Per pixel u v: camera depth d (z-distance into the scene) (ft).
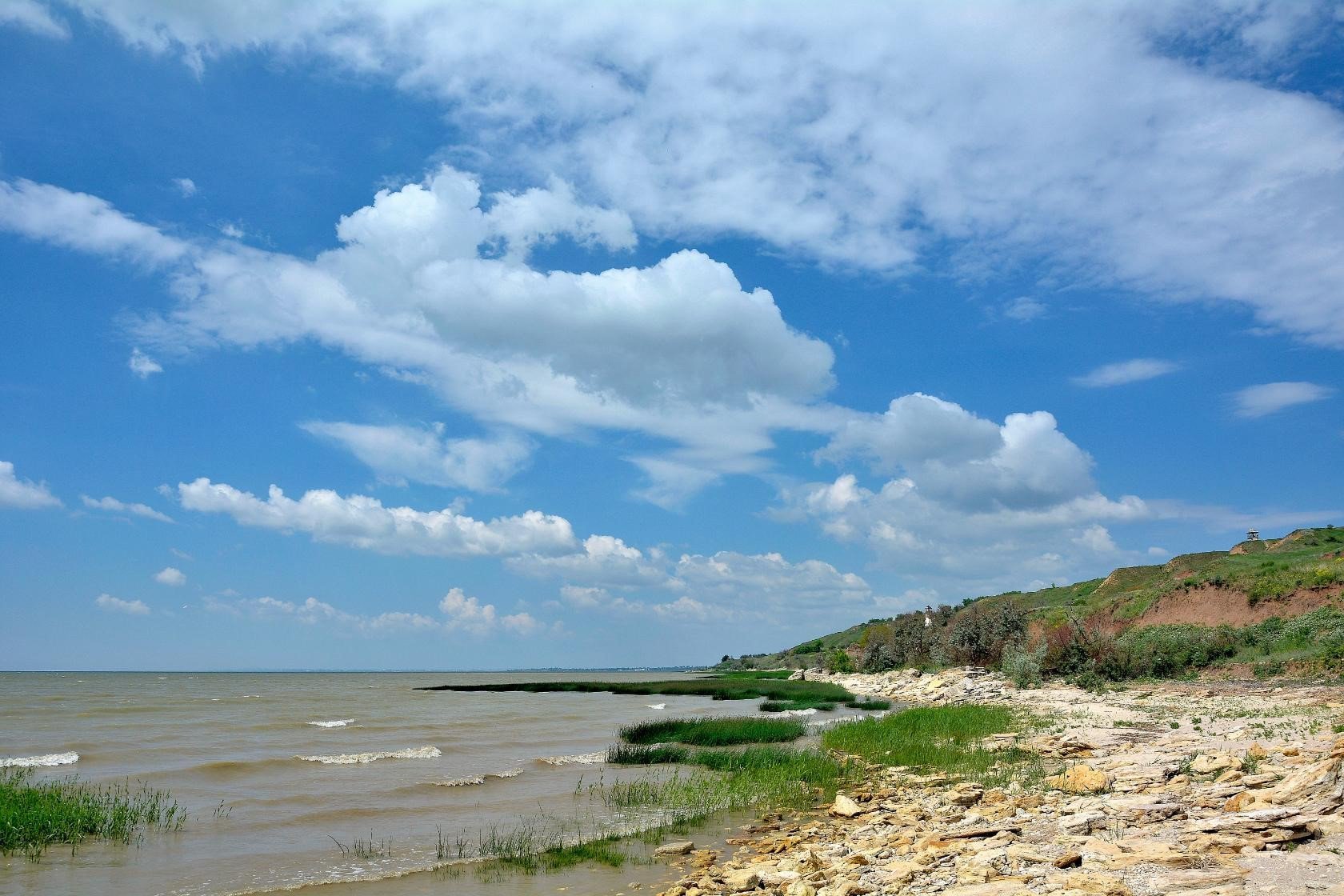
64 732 126.72
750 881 41.16
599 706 207.21
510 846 53.06
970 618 226.79
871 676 254.88
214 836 56.39
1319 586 161.58
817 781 73.87
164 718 156.76
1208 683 135.54
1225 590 187.11
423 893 43.73
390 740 116.88
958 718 108.99
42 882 44.83
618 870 48.03
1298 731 70.64
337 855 51.60
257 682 502.38
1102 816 42.60
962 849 41.57
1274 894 28.71
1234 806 41.65
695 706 201.36
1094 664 164.04
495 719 157.79
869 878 38.60
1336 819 36.58
